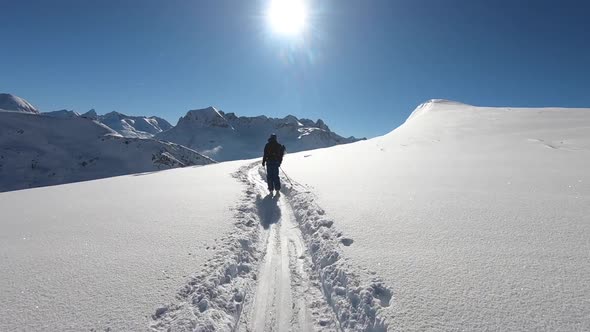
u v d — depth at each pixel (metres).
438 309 2.94
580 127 16.72
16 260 4.31
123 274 3.86
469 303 2.99
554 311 2.78
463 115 29.59
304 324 3.35
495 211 5.69
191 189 9.74
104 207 7.53
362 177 10.25
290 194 8.98
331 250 4.49
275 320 3.44
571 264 3.60
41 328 2.83
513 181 8.08
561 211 5.49
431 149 16.56
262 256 5.05
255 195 8.73
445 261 3.86
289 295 3.90
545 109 25.88
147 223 5.96
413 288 3.32
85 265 4.12
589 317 2.66
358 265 3.91
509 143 15.19
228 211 6.71
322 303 3.68
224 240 4.97
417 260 3.94
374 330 2.88
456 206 6.14
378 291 3.38
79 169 119.06
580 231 4.55
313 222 5.94
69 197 9.31
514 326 2.63
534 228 4.77
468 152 14.28
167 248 4.68
